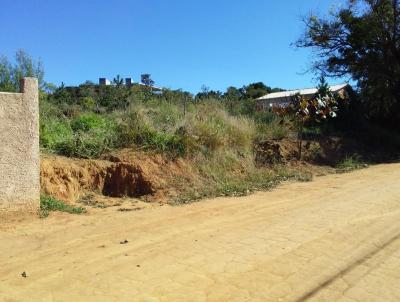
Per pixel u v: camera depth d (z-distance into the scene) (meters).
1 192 7.41
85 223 7.48
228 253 5.88
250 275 5.14
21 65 14.24
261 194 10.36
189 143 11.71
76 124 11.81
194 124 12.96
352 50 23.27
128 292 4.66
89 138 10.78
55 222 7.43
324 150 15.90
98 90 21.41
